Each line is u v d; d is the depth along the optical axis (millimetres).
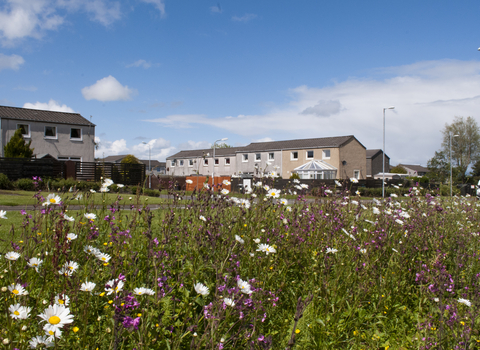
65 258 2545
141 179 26812
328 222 4824
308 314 3236
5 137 27562
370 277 3688
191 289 2922
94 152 32312
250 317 2562
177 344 2213
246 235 4172
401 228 4961
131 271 3092
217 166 50500
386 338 3109
